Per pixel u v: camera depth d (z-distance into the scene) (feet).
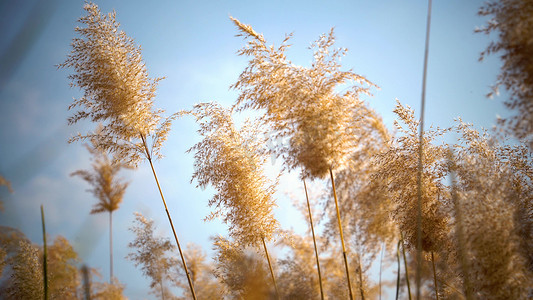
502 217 10.03
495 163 11.71
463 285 10.65
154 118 14.49
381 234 15.28
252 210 13.99
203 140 14.76
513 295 9.54
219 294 14.21
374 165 14.32
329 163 11.44
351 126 12.16
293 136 11.48
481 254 9.97
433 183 12.57
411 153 13.05
